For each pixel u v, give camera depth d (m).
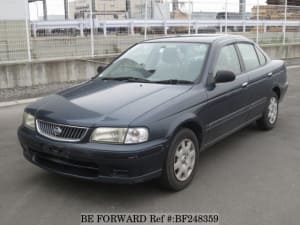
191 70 5.03
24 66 11.64
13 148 5.96
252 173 4.89
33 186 4.57
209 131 4.88
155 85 4.83
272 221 3.73
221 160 5.34
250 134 6.53
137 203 4.12
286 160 5.34
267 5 20.16
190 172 4.54
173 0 16.91
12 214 3.93
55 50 13.24
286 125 7.08
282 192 4.35
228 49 5.66
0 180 4.75
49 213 3.94
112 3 15.48
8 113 8.53
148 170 3.97
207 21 17.84
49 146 4.12
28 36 12.32
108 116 4.01
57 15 14.39
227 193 4.34
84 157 3.92
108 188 4.48
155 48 5.60
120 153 3.81
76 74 12.83
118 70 5.49
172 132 4.13
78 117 4.07
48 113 4.30
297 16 21.27
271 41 20.20
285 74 7.18
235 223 3.71
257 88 6.05
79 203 4.14
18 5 13.72
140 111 4.07
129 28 15.77
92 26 13.89
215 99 4.90
